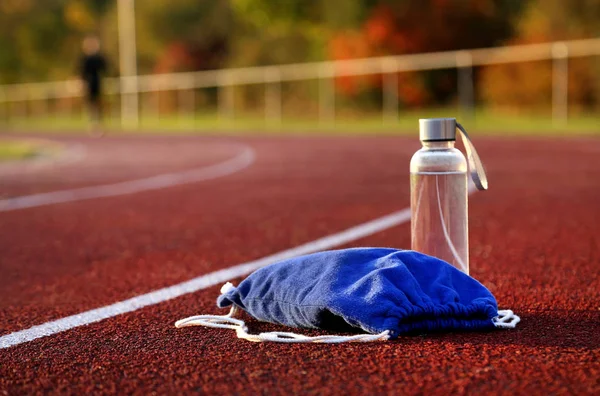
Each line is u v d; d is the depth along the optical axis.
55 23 46.19
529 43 22.94
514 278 3.22
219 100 25.41
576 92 19.27
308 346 2.16
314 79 24.64
